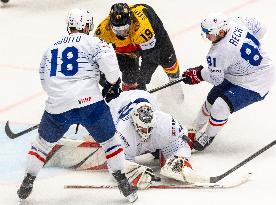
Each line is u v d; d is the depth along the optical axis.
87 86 11.06
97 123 11.13
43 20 23.14
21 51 20.31
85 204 11.48
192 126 14.75
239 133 14.62
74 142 12.79
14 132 14.84
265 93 13.46
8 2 25.20
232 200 11.35
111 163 11.30
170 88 16.33
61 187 12.18
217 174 12.57
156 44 14.87
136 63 15.30
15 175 12.79
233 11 23.06
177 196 11.62
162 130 12.45
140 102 12.23
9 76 18.42
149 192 11.87
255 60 13.09
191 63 18.95
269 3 23.69
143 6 14.69
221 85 13.63
